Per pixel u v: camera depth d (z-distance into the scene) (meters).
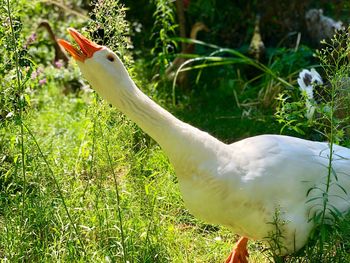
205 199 2.50
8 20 2.83
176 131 2.49
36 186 2.93
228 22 5.17
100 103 2.89
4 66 2.97
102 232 2.85
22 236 2.75
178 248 2.87
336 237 2.60
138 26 5.18
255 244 2.96
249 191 2.47
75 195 2.97
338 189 2.56
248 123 4.03
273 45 5.00
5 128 2.96
